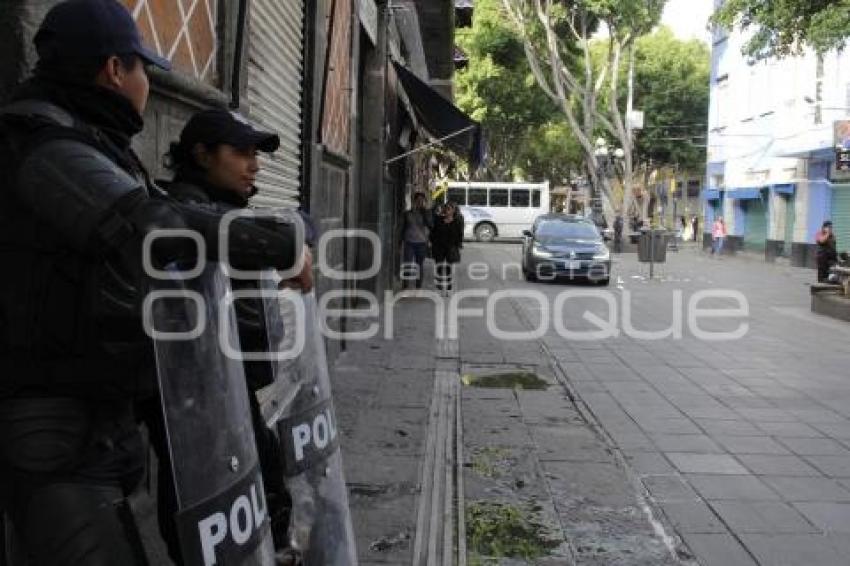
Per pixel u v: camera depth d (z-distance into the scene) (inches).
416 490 205.0
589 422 278.1
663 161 1951.3
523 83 1544.0
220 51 194.1
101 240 73.3
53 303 78.5
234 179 112.7
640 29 1402.6
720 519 195.6
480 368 361.1
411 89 592.7
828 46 519.2
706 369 371.2
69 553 77.3
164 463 87.9
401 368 348.5
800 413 295.1
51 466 78.3
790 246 1115.3
